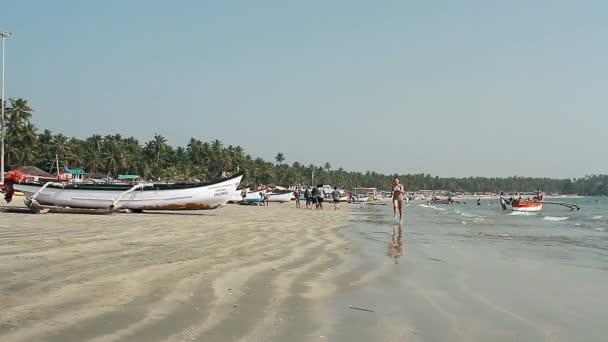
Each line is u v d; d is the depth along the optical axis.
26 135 89.25
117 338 4.41
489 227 22.75
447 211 51.38
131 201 25.14
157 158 139.88
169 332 4.64
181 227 16.20
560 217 38.78
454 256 11.09
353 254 10.88
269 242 12.49
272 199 68.38
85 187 25.19
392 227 20.75
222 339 4.50
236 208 37.59
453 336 4.88
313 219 24.39
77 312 5.19
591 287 7.60
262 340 4.52
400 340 4.70
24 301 5.56
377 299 6.43
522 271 9.10
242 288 6.73
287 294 6.48
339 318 5.42
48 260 8.44
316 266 8.93
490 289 7.29
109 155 125.00
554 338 4.89
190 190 25.73
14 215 20.70
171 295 6.13
